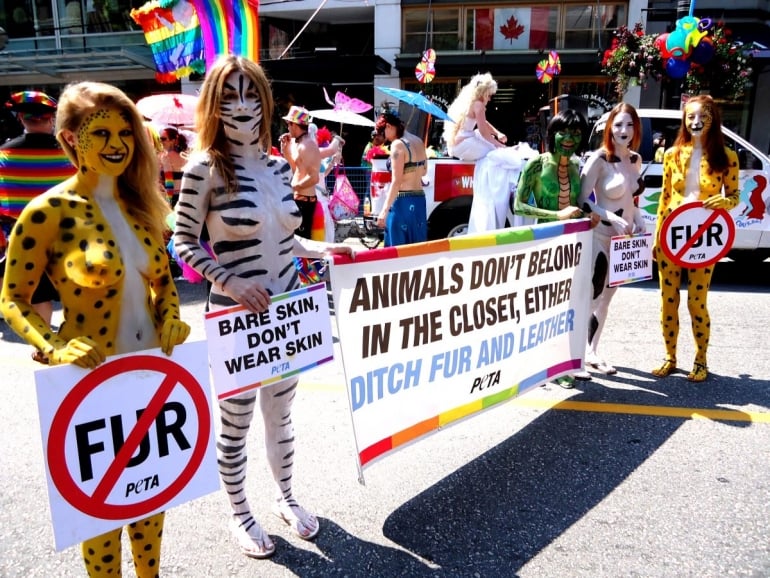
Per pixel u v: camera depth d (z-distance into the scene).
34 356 1.92
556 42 13.04
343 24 15.34
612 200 4.29
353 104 9.95
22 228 1.71
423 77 8.85
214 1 5.27
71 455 1.71
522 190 4.33
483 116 5.67
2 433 3.66
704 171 4.14
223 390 2.21
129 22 16.09
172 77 5.77
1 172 4.89
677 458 3.28
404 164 5.21
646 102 12.38
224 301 2.40
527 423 3.72
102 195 1.86
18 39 16.98
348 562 2.51
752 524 2.72
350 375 2.61
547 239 3.50
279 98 13.77
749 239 7.05
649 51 8.48
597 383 4.33
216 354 2.19
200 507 2.90
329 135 9.84
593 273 4.34
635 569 2.44
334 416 3.88
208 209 2.30
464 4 13.09
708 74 8.36
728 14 12.19
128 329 1.91
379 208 7.68
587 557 2.52
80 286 1.78
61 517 1.72
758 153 6.92
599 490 2.99
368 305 2.65
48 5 16.55
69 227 1.75
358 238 9.52
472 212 5.70
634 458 3.29
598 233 4.30
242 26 5.28
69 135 1.77
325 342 2.49
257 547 2.53
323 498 2.96
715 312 6.15
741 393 4.12
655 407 3.92
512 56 12.82
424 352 2.91
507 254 3.25
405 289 2.79
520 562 2.50
